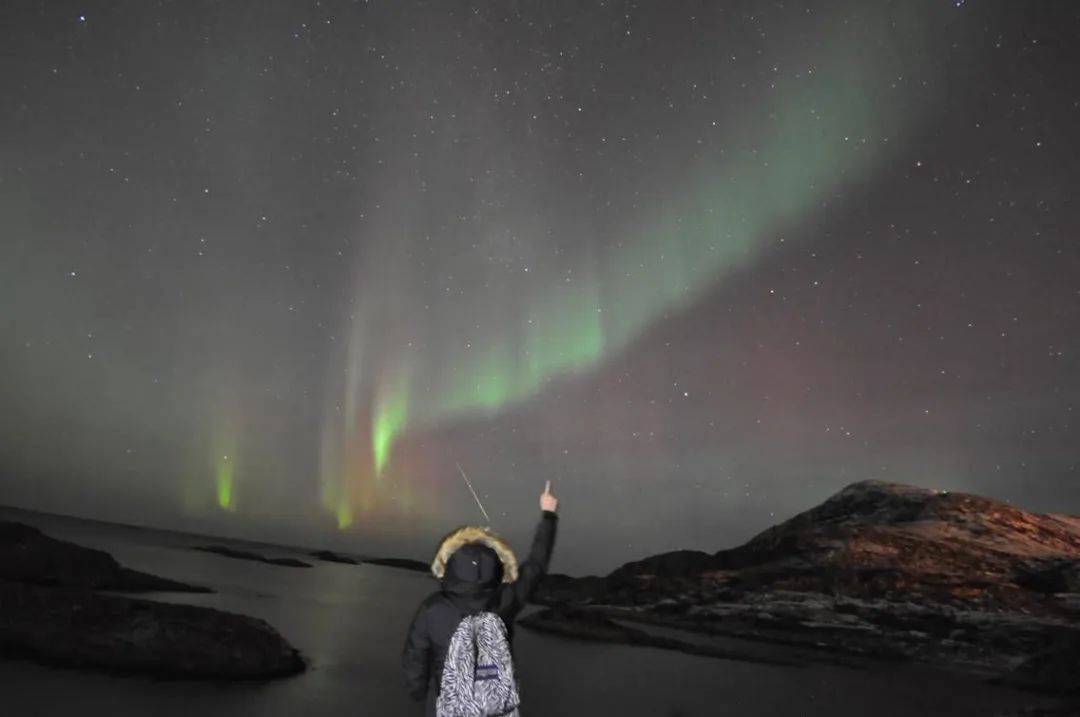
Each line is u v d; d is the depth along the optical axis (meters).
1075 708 11.38
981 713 11.02
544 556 3.61
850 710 10.61
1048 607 23.73
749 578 28.34
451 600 3.34
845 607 23.64
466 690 3.09
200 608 9.41
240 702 7.39
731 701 10.53
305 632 13.14
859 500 36.75
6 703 6.34
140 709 6.66
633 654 14.71
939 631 20.56
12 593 8.61
